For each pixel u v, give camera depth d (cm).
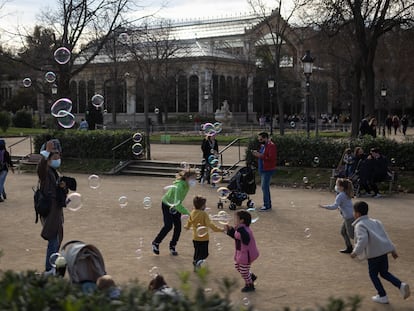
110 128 5156
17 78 5384
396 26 3175
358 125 3197
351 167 1789
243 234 797
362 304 750
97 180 1398
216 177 1574
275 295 787
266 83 6419
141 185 2036
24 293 362
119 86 6338
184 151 3062
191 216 896
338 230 1227
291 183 1978
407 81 5906
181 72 6475
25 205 1580
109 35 3406
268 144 1480
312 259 985
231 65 6888
